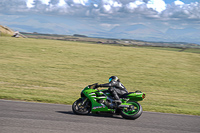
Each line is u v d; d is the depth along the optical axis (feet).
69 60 181.47
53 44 272.10
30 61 163.73
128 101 43.78
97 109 43.14
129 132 31.71
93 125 34.14
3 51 195.62
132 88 108.17
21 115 37.40
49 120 35.24
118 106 41.73
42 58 180.45
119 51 256.93
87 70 149.28
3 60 158.51
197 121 43.32
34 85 97.55
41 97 66.54
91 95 43.34
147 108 58.44
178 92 106.63
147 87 113.09
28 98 60.54
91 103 43.37
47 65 154.30
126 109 42.45
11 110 41.11
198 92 109.81
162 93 101.55
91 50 246.47
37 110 43.04
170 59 223.51
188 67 188.85
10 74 117.91
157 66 182.60
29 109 43.47
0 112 38.55
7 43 241.55
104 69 157.38
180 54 267.39
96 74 138.92
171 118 44.83
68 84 106.73
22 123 32.24
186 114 53.42
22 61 161.38
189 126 38.22
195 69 182.50
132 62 193.36
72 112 44.62
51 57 187.83
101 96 43.45
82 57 199.62
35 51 209.46
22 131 28.45
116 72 150.20
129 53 244.83
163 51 290.15
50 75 124.77
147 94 96.27
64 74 131.03
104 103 43.09
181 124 39.37
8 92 74.43
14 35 375.45
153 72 157.99
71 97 76.23
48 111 43.01
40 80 109.81
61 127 31.58
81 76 129.39
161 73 156.46
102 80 123.65
